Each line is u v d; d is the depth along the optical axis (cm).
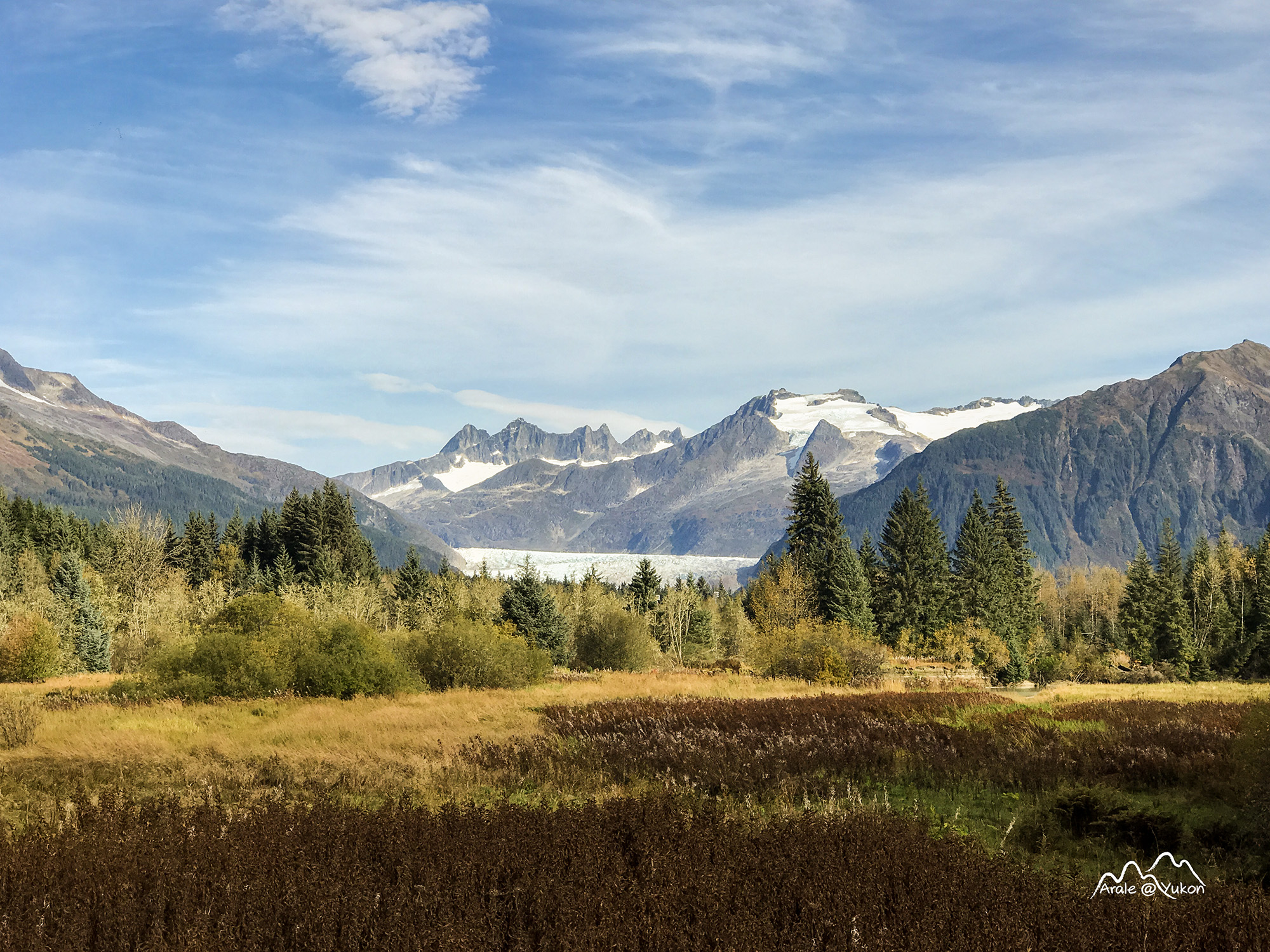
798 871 847
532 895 763
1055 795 1302
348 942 673
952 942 688
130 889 780
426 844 924
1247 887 897
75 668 5666
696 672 5759
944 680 5028
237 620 3419
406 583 9300
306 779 1546
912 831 1069
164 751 1781
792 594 7256
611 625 6244
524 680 4044
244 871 830
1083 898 819
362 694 2997
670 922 705
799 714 2517
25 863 839
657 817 1055
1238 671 6775
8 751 1780
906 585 8131
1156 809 1326
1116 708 2880
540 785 1496
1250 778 1231
